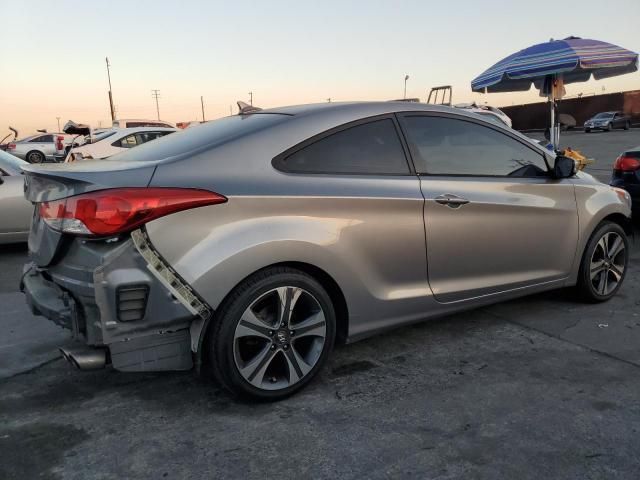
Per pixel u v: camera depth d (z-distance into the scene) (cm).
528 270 386
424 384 312
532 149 394
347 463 241
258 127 300
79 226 244
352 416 279
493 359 344
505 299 382
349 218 298
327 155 304
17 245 718
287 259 279
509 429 264
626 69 859
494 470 234
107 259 243
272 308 289
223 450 251
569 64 756
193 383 319
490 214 354
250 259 267
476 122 369
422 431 264
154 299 252
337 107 321
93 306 251
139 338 258
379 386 311
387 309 323
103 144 1069
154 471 237
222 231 263
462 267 349
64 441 260
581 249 417
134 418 280
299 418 278
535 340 373
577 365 334
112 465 241
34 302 286
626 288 487
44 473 236
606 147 2317
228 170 275
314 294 293
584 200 414
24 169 294
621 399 291
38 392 310
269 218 275
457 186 342
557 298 460
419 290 334
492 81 852
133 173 256
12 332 399
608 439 255
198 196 257
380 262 314
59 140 1747
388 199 310
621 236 445
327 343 304
